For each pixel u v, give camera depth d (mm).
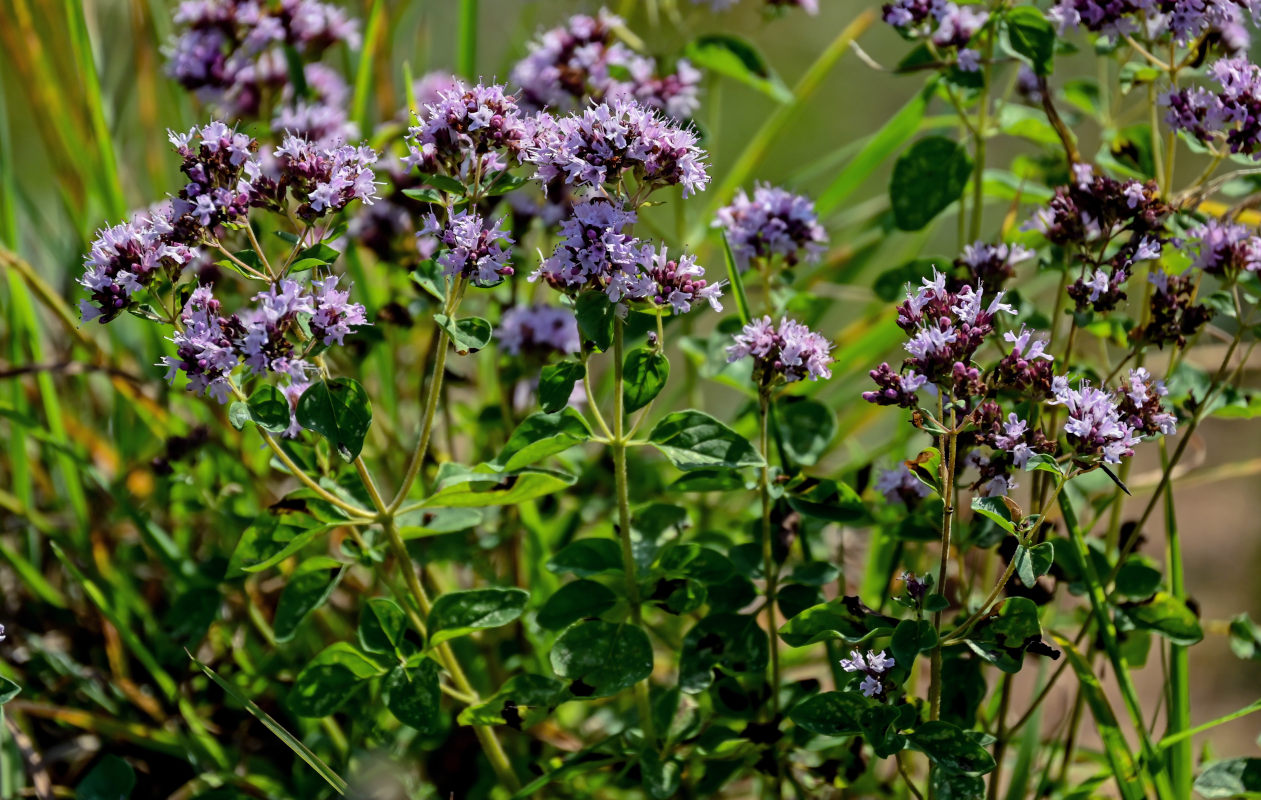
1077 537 3156
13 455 4242
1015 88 4352
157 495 4316
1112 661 3121
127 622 4176
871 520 3227
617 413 3037
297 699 3121
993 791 3381
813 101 9680
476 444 4512
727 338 3848
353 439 2914
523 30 5812
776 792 3430
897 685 2828
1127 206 3178
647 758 3254
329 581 3289
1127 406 2846
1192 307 3160
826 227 5312
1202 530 5512
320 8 4496
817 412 3760
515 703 3115
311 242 3199
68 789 3848
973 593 3930
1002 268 3531
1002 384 2797
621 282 2816
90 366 4094
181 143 2895
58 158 5055
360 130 4750
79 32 4625
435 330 4086
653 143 2832
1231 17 3354
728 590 3354
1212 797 2961
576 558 3295
